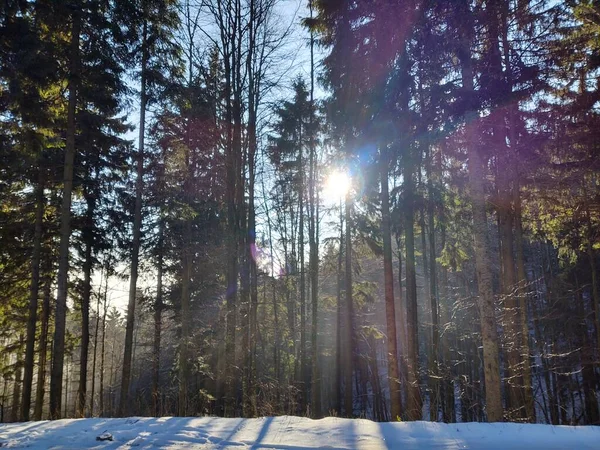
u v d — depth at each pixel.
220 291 19.69
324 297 24.25
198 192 16.66
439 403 13.29
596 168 12.34
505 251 14.31
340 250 22.70
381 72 11.06
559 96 12.88
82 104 15.44
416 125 10.70
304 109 20.97
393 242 26.11
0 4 10.74
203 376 21.62
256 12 13.74
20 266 19.02
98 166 19.94
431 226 18.45
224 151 13.94
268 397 11.98
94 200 20.23
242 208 13.54
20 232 17.94
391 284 12.88
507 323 12.52
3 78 11.03
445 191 14.62
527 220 15.34
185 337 16.52
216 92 14.60
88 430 6.94
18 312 20.78
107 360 45.00
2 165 12.66
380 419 27.08
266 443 5.99
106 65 14.52
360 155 12.41
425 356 24.80
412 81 10.84
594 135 12.34
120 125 19.55
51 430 7.01
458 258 18.12
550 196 13.88
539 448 5.45
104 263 21.42
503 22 10.08
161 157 17.44
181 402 13.87
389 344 12.75
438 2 9.50
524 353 13.30
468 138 10.14
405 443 5.81
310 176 21.33
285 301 26.92
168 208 16.59
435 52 9.71
